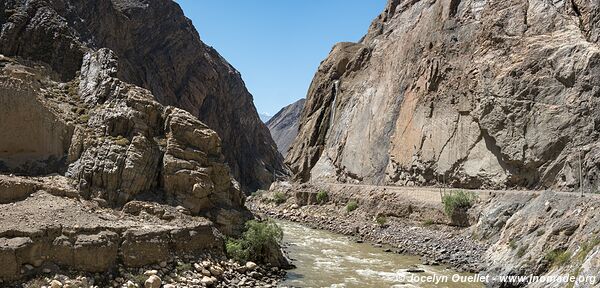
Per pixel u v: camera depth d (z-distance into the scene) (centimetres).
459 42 4362
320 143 6312
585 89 3041
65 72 2608
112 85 2341
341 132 5950
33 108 2000
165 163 2138
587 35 3288
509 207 2831
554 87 3225
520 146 3291
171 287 1570
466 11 4522
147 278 1562
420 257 2659
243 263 2075
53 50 2655
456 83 4131
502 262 2025
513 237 2159
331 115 6450
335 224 3950
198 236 1931
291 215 4672
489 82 3597
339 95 6412
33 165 1956
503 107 3434
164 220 1939
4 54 2523
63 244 1433
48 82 2398
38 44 2664
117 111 2186
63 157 2055
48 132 2038
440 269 2325
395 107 5022
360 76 6225
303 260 2498
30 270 1346
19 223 1438
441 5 4859
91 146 2045
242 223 2302
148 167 2086
